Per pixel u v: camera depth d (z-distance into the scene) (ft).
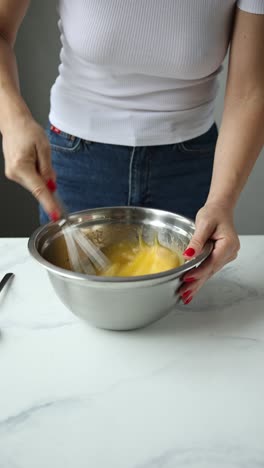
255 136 2.30
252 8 2.22
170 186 2.97
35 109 4.85
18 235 5.44
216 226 2.02
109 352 1.88
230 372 1.79
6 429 1.55
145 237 2.35
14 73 2.41
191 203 3.10
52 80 4.69
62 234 2.20
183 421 1.58
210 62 2.54
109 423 1.57
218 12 2.37
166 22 2.35
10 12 2.44
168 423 1.57
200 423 1.57
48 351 1.88
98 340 1.95
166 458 1.46
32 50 4.53
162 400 1.66
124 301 1.82
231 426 1.57
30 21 4.39
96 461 1.45
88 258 2.29
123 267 2.37
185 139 2.81
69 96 2.77
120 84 2.62
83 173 2.93
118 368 1.80
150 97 2.66
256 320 2.08
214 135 3.04
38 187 2.03
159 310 1.91
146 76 2.58
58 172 3.00
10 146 2.09
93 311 1.88
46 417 1.59
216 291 2.28
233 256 2.05
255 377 1.77
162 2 2.30
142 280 1.73
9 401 1.65
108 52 2.44
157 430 1.55
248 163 2.27
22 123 2.13
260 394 1.69
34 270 2.43
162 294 1.85
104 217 2.31
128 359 1.85
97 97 2.70
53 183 2.14
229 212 2.10
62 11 2.54
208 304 2.19
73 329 2.01
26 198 5.21
